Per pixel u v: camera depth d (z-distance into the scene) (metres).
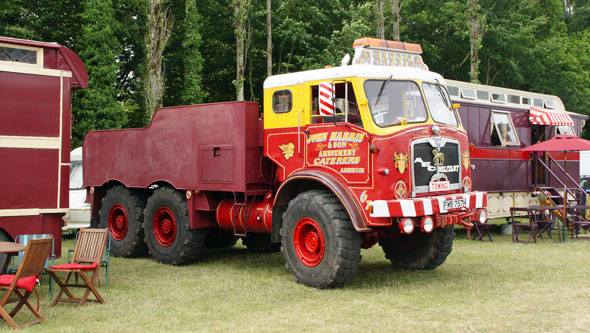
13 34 23.06
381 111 7.61
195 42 26.80
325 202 7.56
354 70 7.64
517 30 32.84
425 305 6.65
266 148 8.73
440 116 8.26
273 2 29.94
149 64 19.73
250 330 5.64
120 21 27.41
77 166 14.17
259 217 8.85
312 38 30.14
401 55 8.61
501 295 7.17
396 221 7.41
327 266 7.48
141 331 5.65
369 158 7.31
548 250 11.24
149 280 8.41
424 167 7.61
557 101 16.33
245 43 28.97
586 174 21.72
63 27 25.55
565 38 35.88
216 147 9.20
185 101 26.97
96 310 6.54
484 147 13.53
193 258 9.81
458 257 10.30
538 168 15.17
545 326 5.71
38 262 6.05
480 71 35.19
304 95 8.21
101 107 22.50
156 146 10.27
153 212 10.22
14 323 5.80
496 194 13.88
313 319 6.05
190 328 5.75
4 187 7.58
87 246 7.51
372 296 7.16
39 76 7.91
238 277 8.59
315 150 8.02
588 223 13.65
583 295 7.12
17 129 7.70
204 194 9.53
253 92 32.34
